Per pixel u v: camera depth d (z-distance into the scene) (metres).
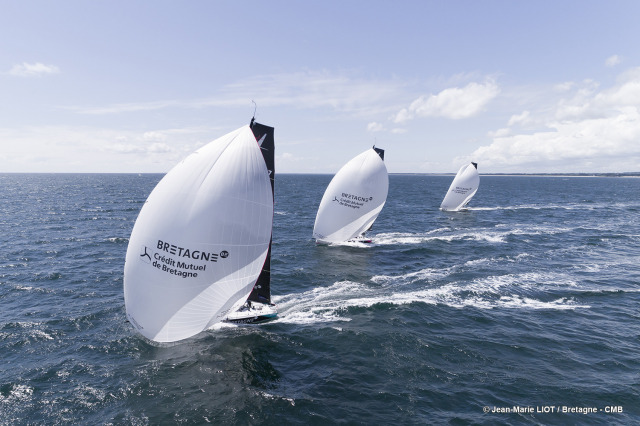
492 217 70.06
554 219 67.88
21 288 28.86
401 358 19.53
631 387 17.06
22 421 14.61
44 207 81.75
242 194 18.62
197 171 18.33
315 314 24.81
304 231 53.81
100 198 108.31
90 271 33.41
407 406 15.79
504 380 17.64
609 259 38.66
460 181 76.75
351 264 36.44
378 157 42.69
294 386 17.16
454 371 18.42
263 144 22.05
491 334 22.22
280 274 32.97
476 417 15.12
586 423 14.78
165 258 18.00
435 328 22.94
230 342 20.88
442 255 40.22
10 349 19.75
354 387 17.11
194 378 17.59
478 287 30.06
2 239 46.38
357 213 43.53
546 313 25.25
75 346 20.16
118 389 16.66
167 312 18.59
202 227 18.00
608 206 91.31
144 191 145.00
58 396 16.09
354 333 22.09
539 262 37.47
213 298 19.12
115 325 22.61
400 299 27.38
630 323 23.78
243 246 18.98
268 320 23.66
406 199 109.62
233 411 15.43
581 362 19.25
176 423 14.72
